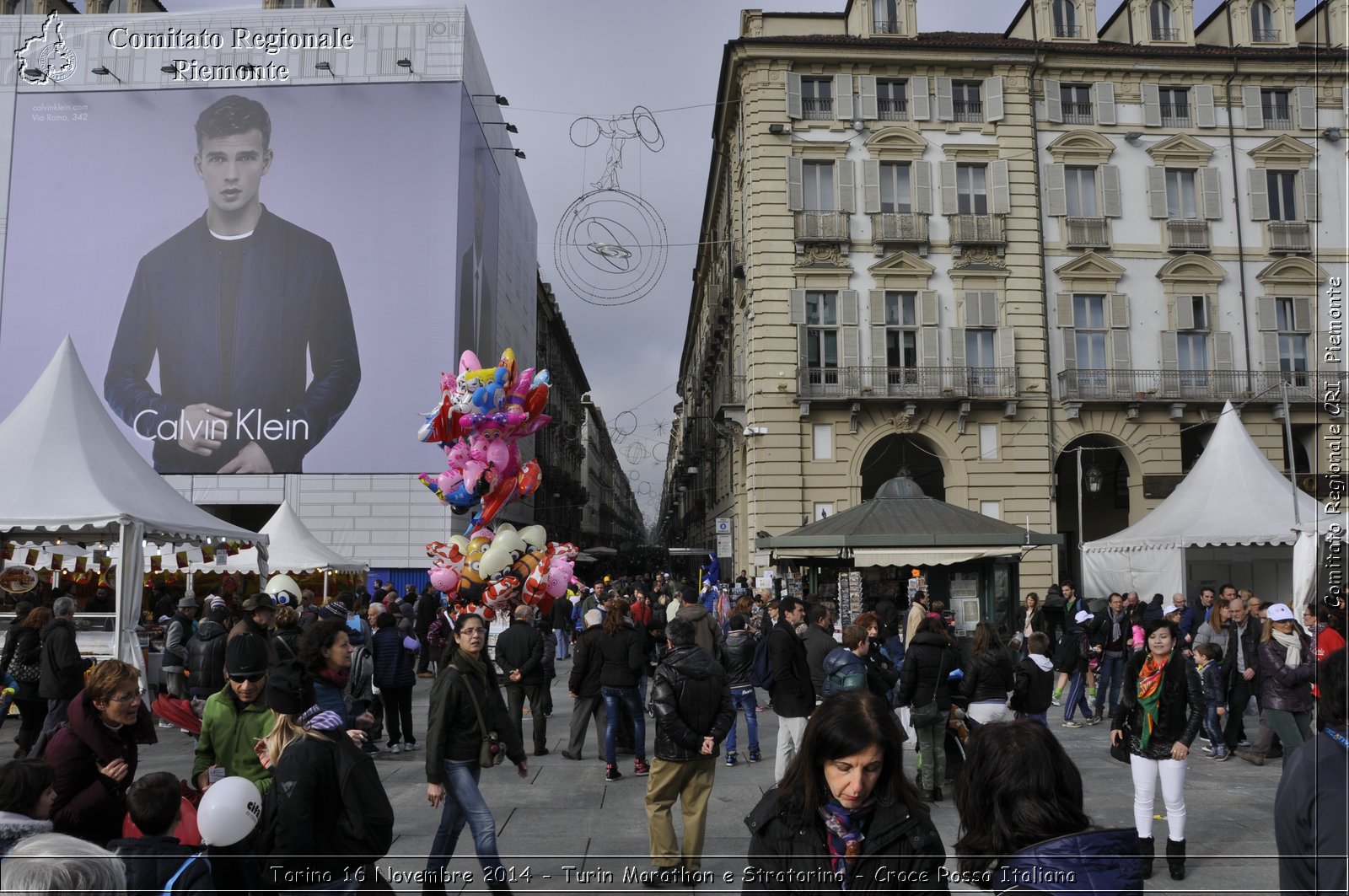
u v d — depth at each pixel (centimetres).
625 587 2472
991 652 757
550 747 1096
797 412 2516
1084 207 2686
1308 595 1191
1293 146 2691
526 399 1282
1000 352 2584
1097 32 2766
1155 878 575
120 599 1201
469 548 1259
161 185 2425
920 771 774
